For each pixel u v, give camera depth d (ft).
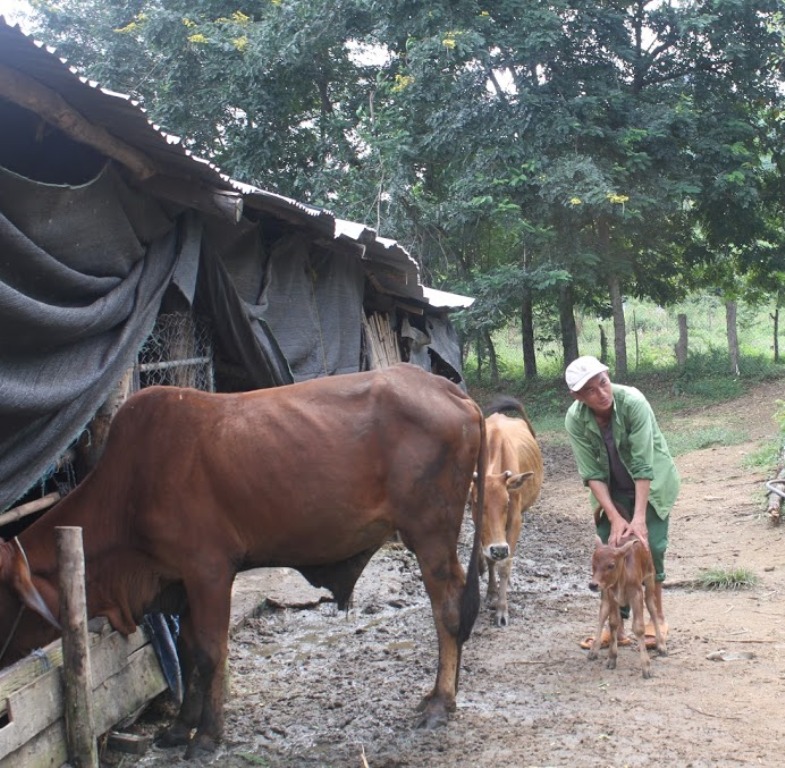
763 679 18.26
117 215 17.97
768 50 65.57
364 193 60.13
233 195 19.20
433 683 19.34
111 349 17.65
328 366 28.78
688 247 76.23
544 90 61.52
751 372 70.79
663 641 20.24
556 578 27.66
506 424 27.14
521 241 62.85
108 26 66.39
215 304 22.61
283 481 16.70
